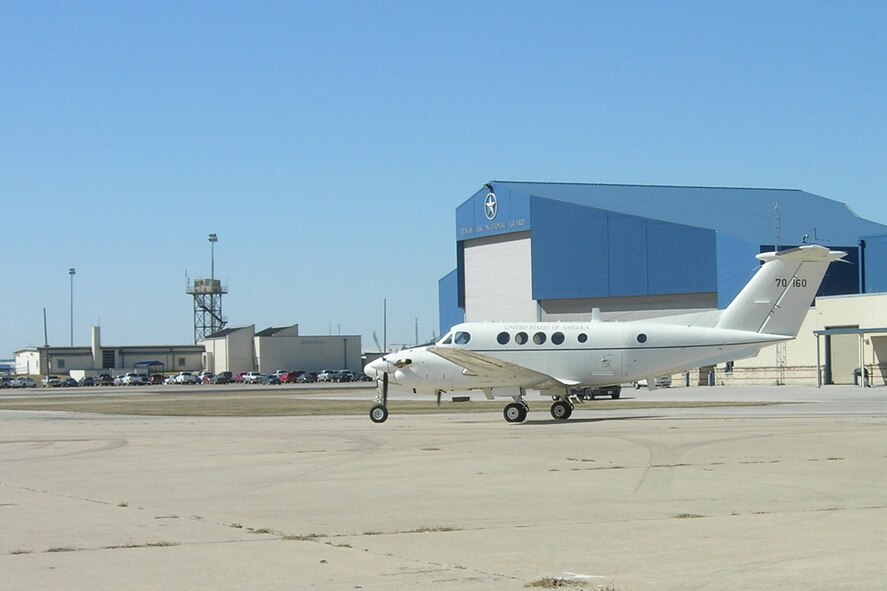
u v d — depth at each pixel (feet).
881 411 131.44
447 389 124.47
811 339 244.83
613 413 137.08
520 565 37.29
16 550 41.50
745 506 51.08
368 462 75.15
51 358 539.29
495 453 79.87
